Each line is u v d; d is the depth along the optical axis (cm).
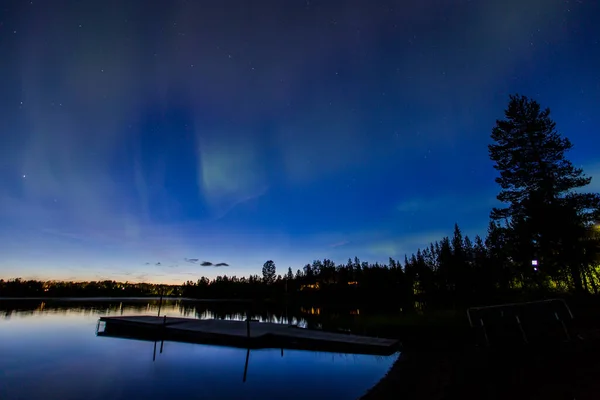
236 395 886
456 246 4875
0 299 8675
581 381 554
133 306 6041
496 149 2653
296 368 1137
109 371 1157
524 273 2317
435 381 703
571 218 2061
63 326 2550
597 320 1153
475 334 1209
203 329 1733
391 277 7725
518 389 568
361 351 1245
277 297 10750
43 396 902
